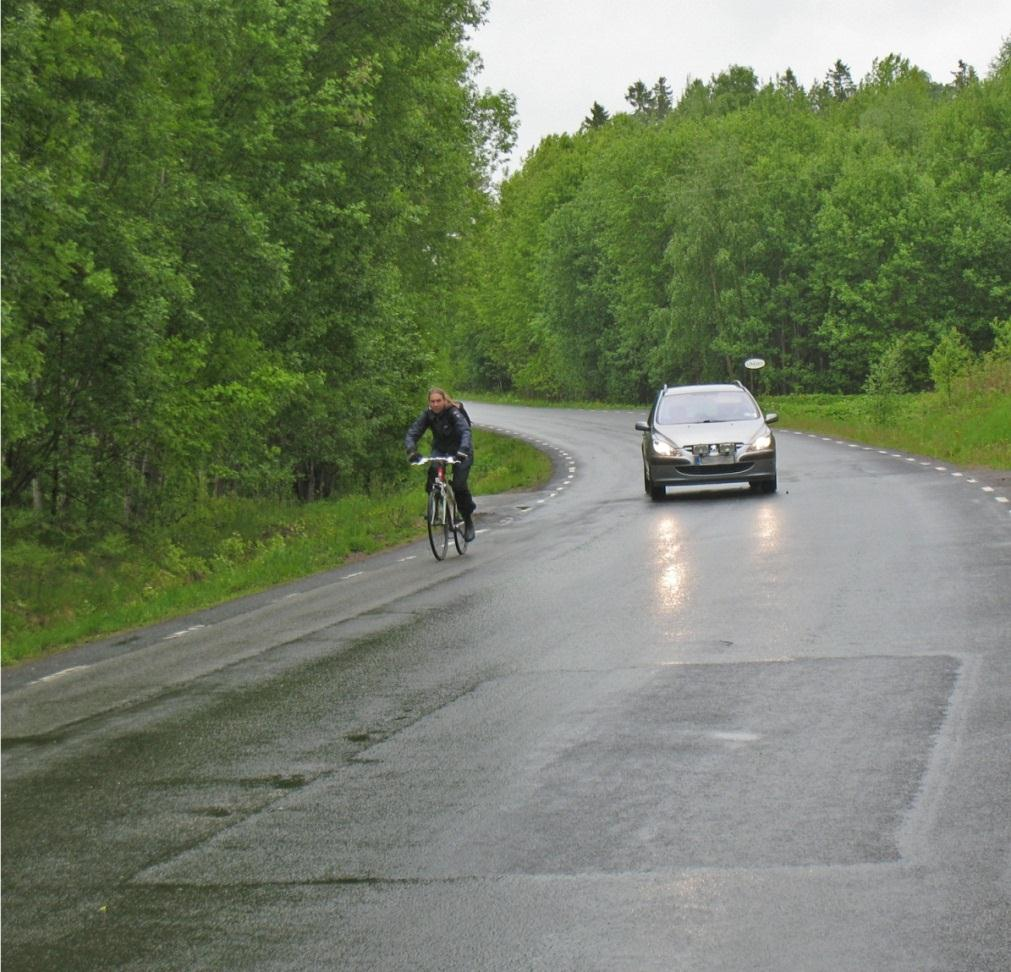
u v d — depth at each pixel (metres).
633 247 140.00
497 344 189.12
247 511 36.69
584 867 7.41
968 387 72.12
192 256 32.47
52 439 28.83
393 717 11.73
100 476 30.81
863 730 10.16
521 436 95.81
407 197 49.09
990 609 15.55
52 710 13.45
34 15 22.83
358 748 10.63
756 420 36.53
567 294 155.50
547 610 17.80
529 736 10.63
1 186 22.17
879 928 6.30
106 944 6.68
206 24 30.81
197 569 28.33
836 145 141.62
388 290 43.72
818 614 15.88
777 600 17.22
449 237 64.31
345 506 40.59
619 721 10.95
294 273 38.97
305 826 8.54
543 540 28.03
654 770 9.37
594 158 168.38
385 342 52.44
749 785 8.86
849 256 124.56
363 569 25.77
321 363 42.84
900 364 72.81
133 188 30.02
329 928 6.71
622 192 141.00
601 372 156.62
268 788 9.58
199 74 32.91
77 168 26.34
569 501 40.06
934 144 135.62
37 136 25.59
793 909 6.60
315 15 36.28
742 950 6.14
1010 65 139.00
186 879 7.62
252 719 12.08
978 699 10.98
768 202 133.88
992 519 26.03
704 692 11.88
